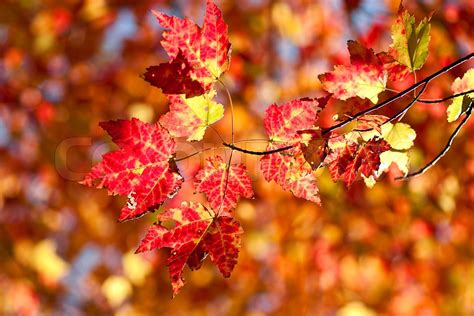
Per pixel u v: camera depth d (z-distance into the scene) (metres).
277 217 5.91
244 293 5.86
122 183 1.30
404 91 1.36
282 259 5.93
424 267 5.82
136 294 5.58
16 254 5.61
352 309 5.64
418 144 5.01
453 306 5.77
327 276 5.84
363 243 5.81
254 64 5.75
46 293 5.58
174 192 1.34
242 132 5.61
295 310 5.81
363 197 5.59
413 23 1.38
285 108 1.35
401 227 5.73
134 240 5.68
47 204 5.86
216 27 1.30
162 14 1.28
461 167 5.26
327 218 5.76
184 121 1.32
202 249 1.35
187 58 1.29
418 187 5.45
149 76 1.28
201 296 5.75
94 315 5.61
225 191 1.37
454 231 5.71
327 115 4.41
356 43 1.39
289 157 1.37
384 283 5.82
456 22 4.96
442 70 1.34
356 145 1.40
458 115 1.44
